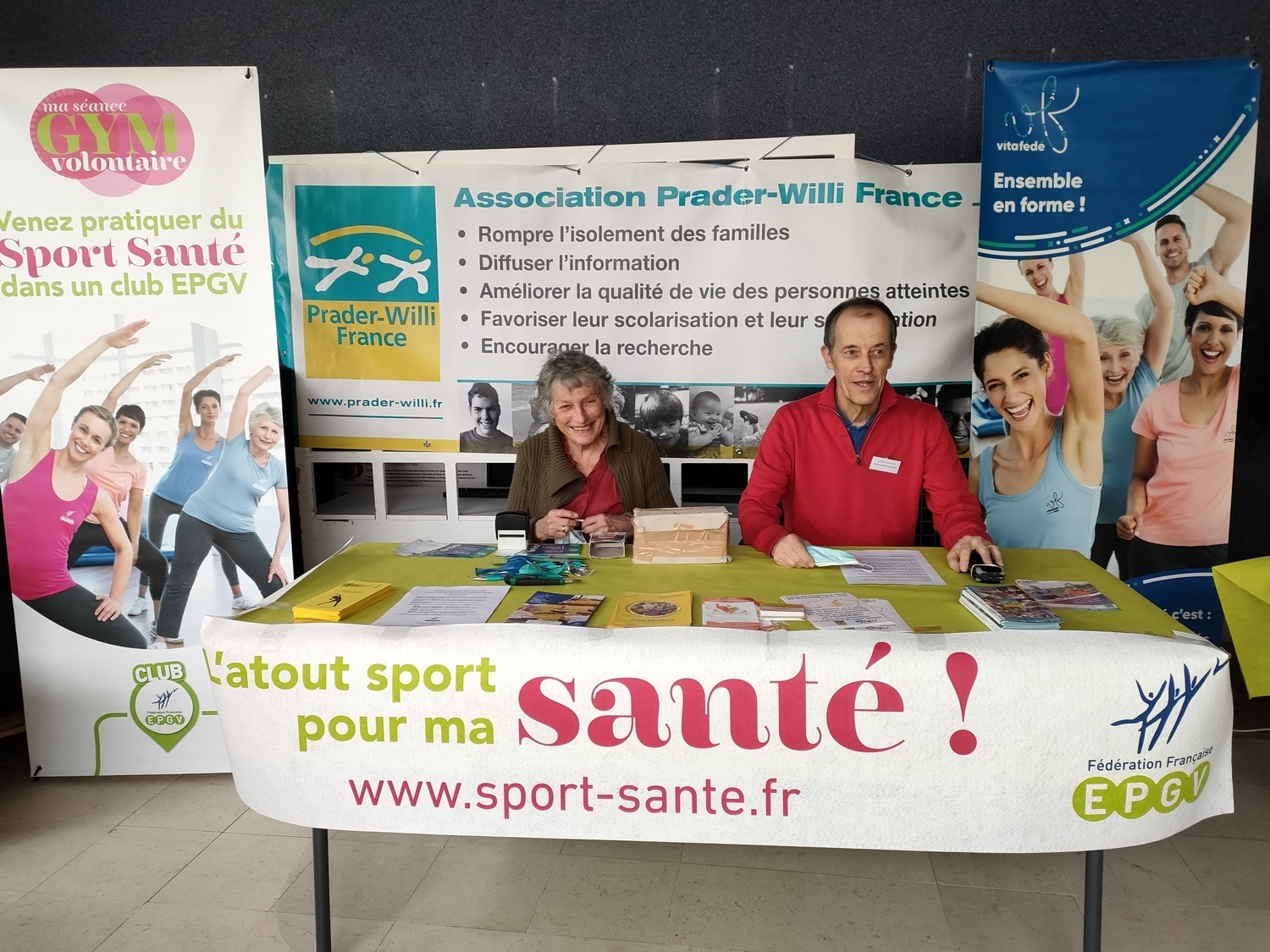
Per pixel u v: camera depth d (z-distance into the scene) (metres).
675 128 3.31
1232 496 3.37
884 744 1.66
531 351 3.12
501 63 3.32
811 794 1.71
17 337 2.53
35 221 2.49
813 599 1.97
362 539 3.29
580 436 2.76
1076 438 2.88
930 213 2.98
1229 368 2.80
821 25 3.21
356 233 3.08
